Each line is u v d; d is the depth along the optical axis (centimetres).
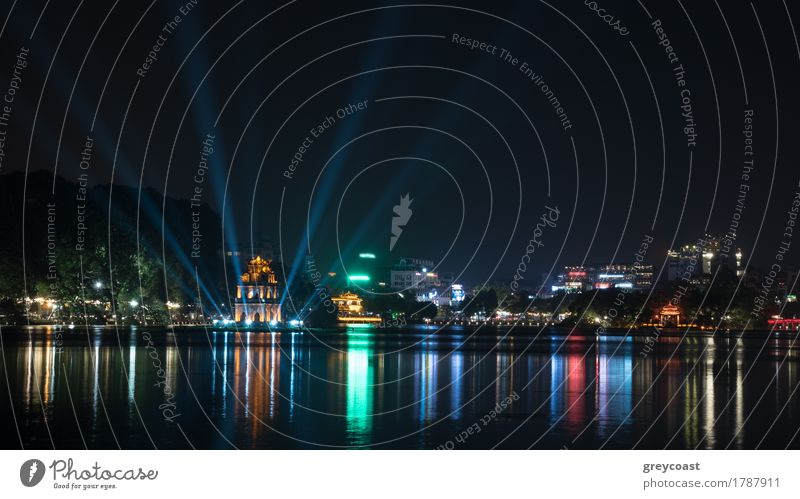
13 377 6638
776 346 16700
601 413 5419
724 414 5400
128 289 17112
